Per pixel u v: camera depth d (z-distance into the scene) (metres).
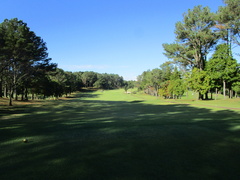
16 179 3.68
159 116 14.88
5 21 28.00
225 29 33.16
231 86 35.50
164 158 4.87
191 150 5.55
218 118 12.93
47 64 32.47
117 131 8.53
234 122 10.93
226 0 29.55
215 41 37.91
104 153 5.29
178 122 11.13
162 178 3.71
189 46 41.00
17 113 19.41
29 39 27.77
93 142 6.53
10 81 34.28
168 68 68.25
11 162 4.62
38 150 5.62
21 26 26.52
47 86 51.25
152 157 4.94
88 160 4.72
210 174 3.91
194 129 8.83
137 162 4.58
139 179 3.66
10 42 23.50
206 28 36.41
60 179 3.67
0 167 4.30
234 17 29.77
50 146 6.05
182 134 7.75
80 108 26.95
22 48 24.97
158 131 8.42
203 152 5.37
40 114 18.22
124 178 3.71
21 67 30.06
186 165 4.39
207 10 35.81
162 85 61.59
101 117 15.01
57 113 19.25
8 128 9.66
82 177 3.76
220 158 4.88
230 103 28.38
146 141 6.62
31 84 43.88
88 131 8.59
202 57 41.78
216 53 34.53
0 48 22.69
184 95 80.88
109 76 165.75
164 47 41.97
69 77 93.94
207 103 31.00
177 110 20.70
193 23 37.34
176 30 39.34
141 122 11.43
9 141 6.74
